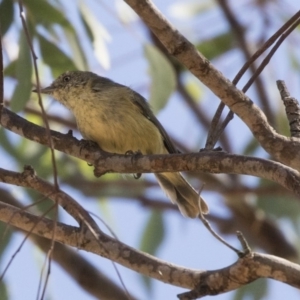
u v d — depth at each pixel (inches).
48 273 252.4
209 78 294.8
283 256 583.2
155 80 453.7
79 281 507.2
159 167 324.2
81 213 310.2
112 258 305.9
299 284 279.6
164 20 286.5
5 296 466.0
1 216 318.0
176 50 290.8
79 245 309.6
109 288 511.8
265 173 291.1
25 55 400.8
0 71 319.9
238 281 285.7
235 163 299.4
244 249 282.8
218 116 330.3
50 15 447.8
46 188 323.3
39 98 260.7
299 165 297.0
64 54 450.9
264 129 300.2
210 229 285.3
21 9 259.8
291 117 315.6
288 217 569.0
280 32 311.7
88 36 460.4
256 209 586.6
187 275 295.4
